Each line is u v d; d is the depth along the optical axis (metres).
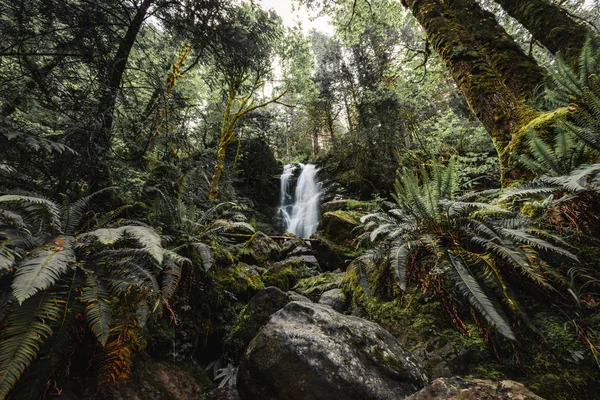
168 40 5.33
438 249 2.13
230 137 8.03
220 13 4.55
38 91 3.27
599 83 2.39
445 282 2.21
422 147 8.60
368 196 10.61
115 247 2.42
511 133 3.20
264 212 12.62
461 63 3.93
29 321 1.37
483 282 1.97
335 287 3.68
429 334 2.04
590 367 1.45
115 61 3.78
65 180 3.26
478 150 7.21
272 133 11.98
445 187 2.54
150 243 1.84
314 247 6.42
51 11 3.20
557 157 2.33
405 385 1.67
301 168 16.16
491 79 3.60
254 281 4.04
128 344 1.70
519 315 1.76
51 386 1.58
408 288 2.46
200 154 7.52
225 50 5.14
